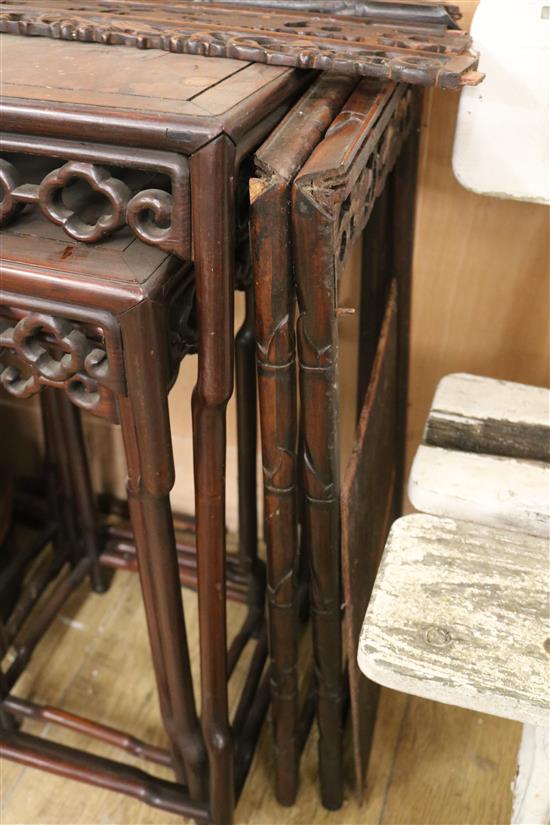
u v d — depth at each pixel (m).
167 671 0.86
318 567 0.81
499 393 0.96
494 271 1.04
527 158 0.85
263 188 0.59
